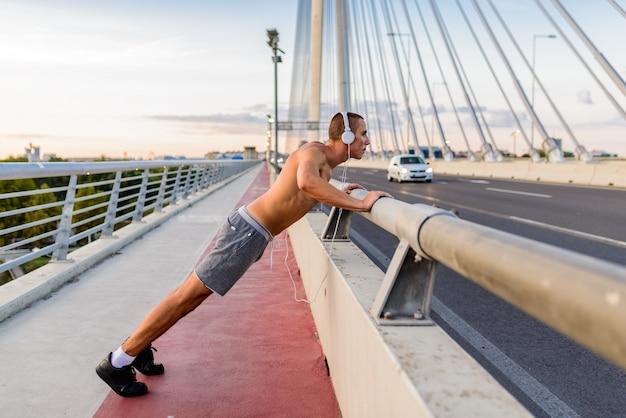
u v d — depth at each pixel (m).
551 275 0.69
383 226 1.95
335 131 2.38
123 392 2.62
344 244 3.12
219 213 11.71
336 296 2.37
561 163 21.39
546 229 8.38
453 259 1.10
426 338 1.45
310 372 2.94
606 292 0.58
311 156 2.26
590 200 13.10
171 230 8.77
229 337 3.54
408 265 1.64
